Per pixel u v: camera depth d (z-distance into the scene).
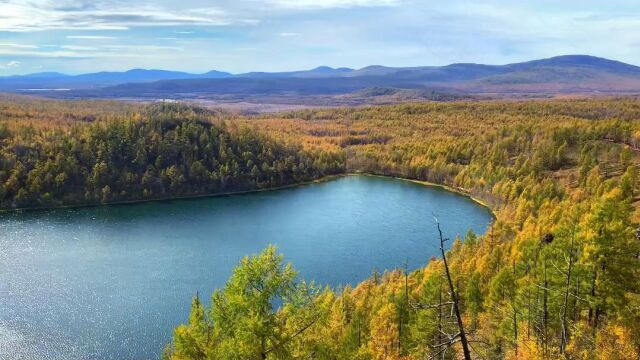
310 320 27.94
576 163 199.00
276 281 26.47
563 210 103.25
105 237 155.62
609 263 45.12
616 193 73.75
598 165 171.25
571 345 40.09
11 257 134.00
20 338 89.50
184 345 28.81
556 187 166.75
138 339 90.12
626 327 42.50
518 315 51.28
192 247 146.88
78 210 189.88
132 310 102.25
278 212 191.62
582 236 48.00
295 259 137.50
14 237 152.75
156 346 87.81
